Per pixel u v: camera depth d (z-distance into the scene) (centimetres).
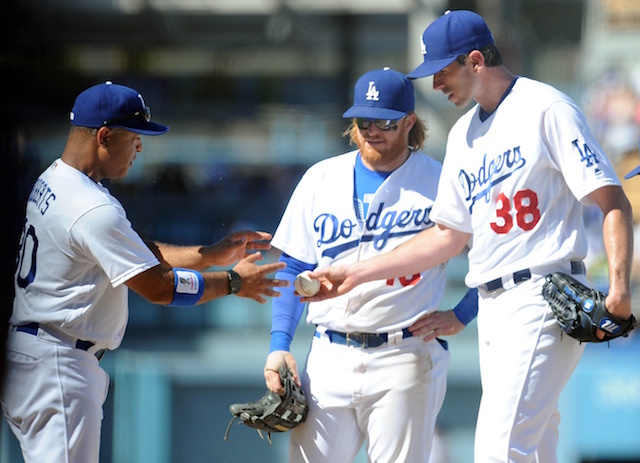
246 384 2384
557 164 1347
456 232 1466
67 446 1366
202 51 7694
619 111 3588
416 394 1490
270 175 4744
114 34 7188
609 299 1276
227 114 6619
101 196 1357
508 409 1344
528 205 1359
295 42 7631
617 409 2755
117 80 7294
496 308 1380
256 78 7631
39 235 1370
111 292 1405
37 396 1364
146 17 7000
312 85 7694
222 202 4281
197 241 4184
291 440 1568
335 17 7306
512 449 1342
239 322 3522
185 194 4319
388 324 1491
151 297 1385
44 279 1367
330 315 1513
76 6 6388
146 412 2352
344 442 1525
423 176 1536
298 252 1569
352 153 1587
